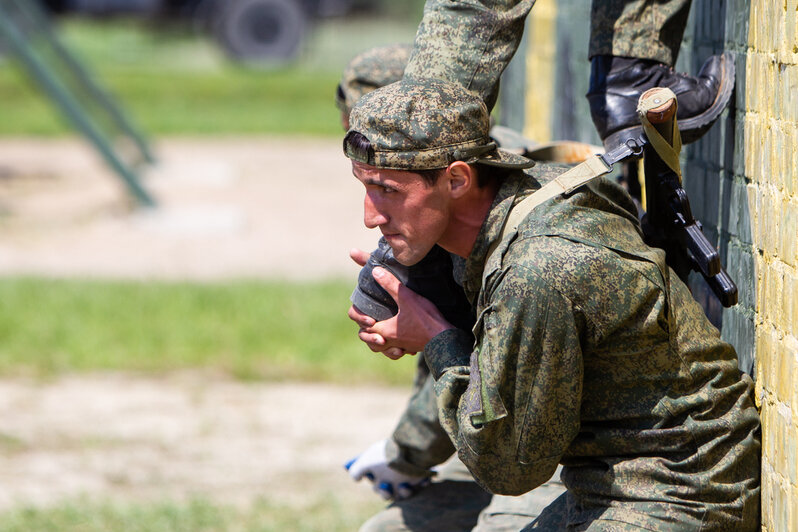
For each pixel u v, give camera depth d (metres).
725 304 7.84
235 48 89.81
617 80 9.00
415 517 10.53
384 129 7.16
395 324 8.05
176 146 55.78
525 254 7.09
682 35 9.28
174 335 24.39
